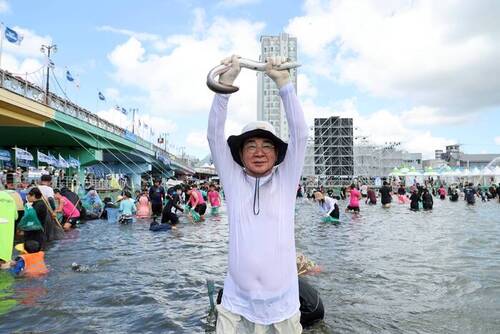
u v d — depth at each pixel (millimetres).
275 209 2342
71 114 27531
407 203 31531
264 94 95500
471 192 29969
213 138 2412
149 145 51500
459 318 4812
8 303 5402
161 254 9047
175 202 17531
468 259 8320
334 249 9539
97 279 6691
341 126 73375
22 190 14258
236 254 2348
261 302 2314
